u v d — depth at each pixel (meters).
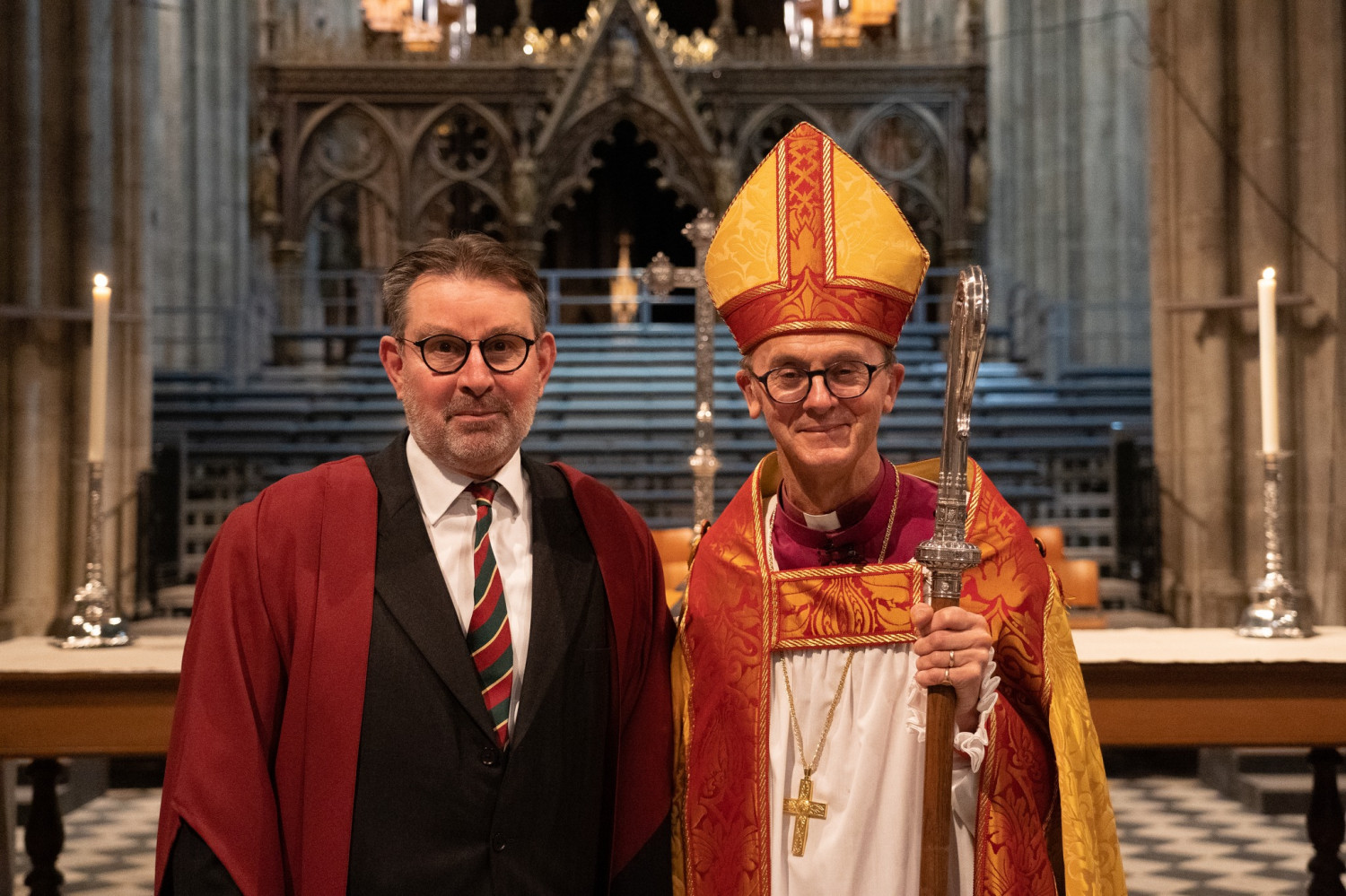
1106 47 13.34
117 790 6.30
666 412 11.89
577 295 22.36
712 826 1.89
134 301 8.32
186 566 9.23
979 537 1.86
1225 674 2.80
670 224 23.20
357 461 1.96
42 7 7.61
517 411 1.85
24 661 2.87
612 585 1.96
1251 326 6.77
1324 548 6.42
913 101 15.12
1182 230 7.04
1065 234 13.54
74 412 7.65
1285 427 6.56
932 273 14.61
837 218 1.80
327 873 1.68
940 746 1.61
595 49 14.91
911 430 11.34
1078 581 4.86
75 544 7.61
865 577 1.85
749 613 1.91
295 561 1.82
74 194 7.73
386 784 1.72
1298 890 4.51
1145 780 6.35
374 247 17.33
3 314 7.22
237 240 14.48
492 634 1.82
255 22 15.00
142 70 8.44
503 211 14.80
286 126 14.83
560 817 1.80
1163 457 7.33
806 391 1.78
